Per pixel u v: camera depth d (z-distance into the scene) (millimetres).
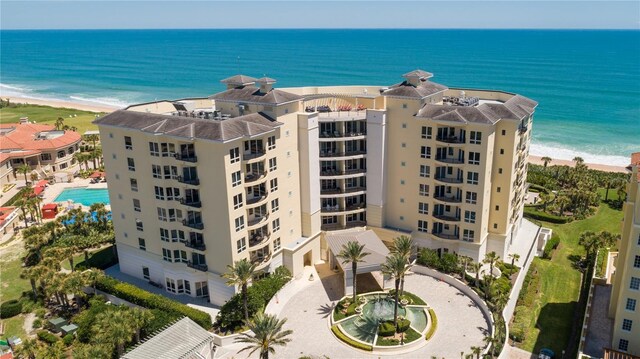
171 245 67000
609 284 68000
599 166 134625
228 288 64688
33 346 54344
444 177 72250
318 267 75750
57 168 124438
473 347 52750
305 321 62719
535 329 62062
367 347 56531
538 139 164250
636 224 49094
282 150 67750
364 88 86688
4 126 142000
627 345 53156
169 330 54469
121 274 75000
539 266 78188
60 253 71438
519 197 80312
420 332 59219
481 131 66438
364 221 79625
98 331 54781
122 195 69875
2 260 82062
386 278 68188
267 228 67875
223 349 57688
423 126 70750
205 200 62438
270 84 68062
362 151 75938
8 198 106875
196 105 77750
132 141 65062
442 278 71375
